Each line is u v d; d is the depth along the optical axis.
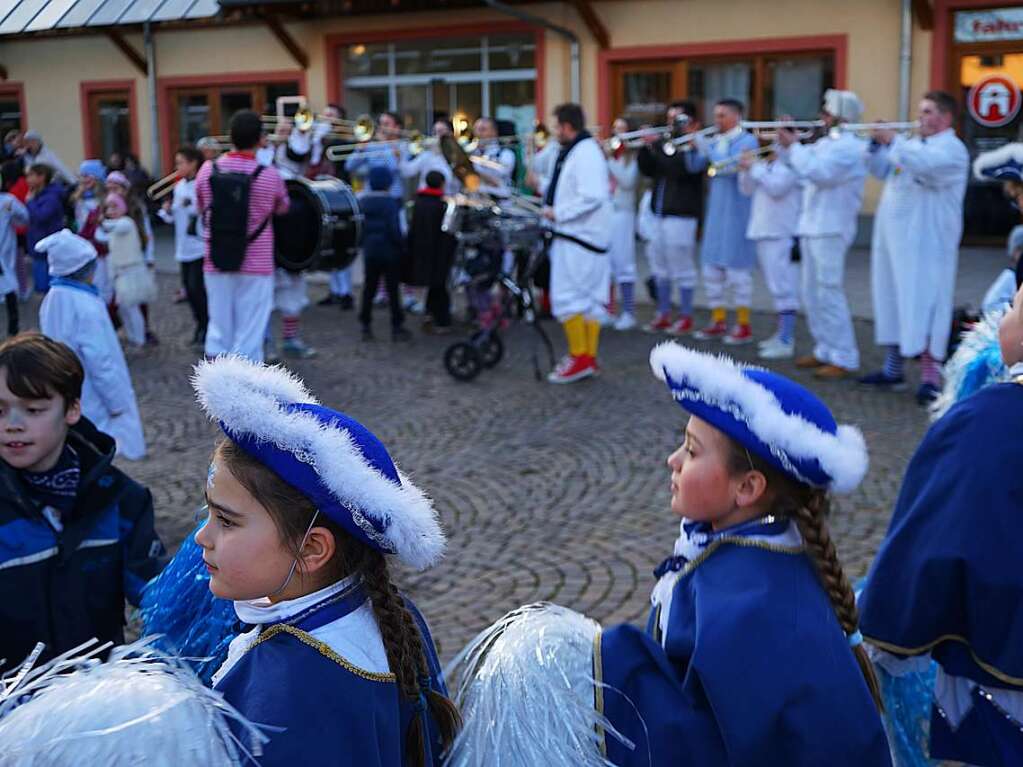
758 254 8.84
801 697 1.58
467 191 9.53
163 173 19.34
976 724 2.25
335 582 1.47
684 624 1.70
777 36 15.15
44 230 10.16
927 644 2.16
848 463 1.69
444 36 17.06
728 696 1.58
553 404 7.41
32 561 2.24
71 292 4.87
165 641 1.72
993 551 2.10
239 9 16.72
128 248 9.15
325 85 17.94
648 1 15.74
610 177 10.04
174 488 5.70
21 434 2.20
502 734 1.59
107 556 2.31
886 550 2.22
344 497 1.38
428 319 10.12
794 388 1.78
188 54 18.80
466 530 5.07
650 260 10.16
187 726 1.27
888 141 7.39
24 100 20.19
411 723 1.54
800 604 1.67
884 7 14.50
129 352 9.34
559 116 7.88
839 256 7.88
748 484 1.74
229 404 1.37
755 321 10.67
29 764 1.24
